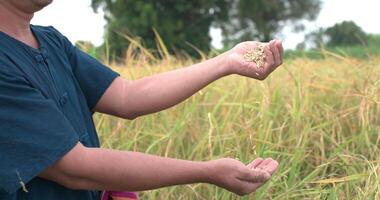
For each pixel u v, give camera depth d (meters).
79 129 1.69
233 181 1.65
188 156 3.05
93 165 1.55
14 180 1.49
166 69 4.29
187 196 2.74
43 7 1.65
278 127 3.17
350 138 3.16
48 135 1.52
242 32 25.84
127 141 3.21
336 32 17.97
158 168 1.60
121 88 1.92
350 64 4.26
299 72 4.08
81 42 4.13
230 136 3.03
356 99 3.59
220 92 3.91
